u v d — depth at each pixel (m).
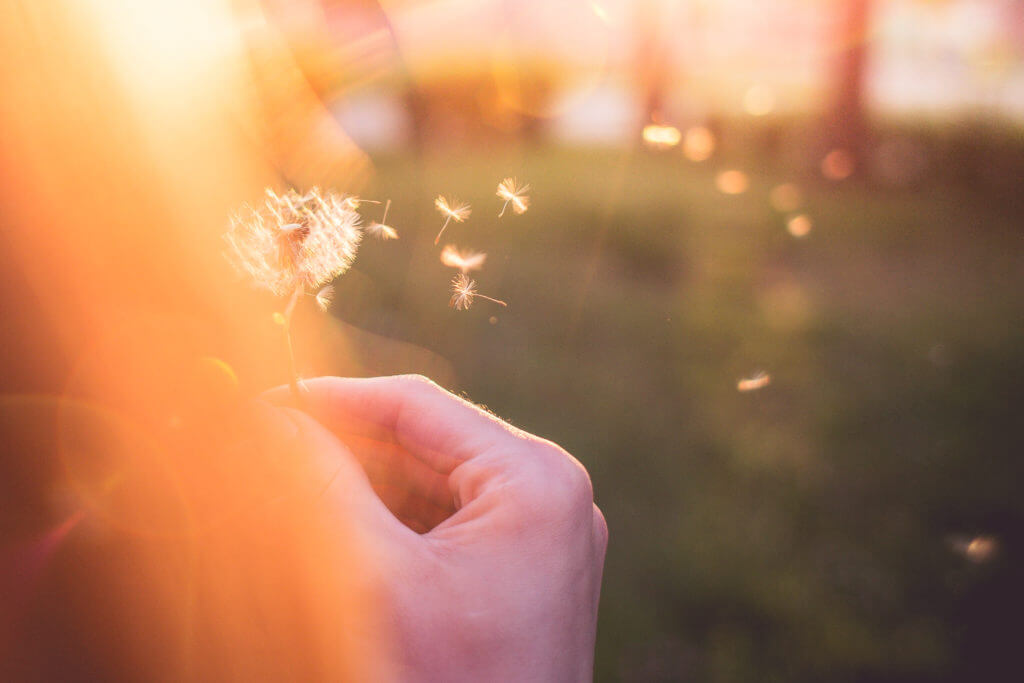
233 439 0.77
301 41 5.21
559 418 3.97
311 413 1.15
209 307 0.78
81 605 0.70
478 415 1.14
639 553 3.04
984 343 5.11
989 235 7.88
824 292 6.05
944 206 8.88
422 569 0.90
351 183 5.65
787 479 3.54
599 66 12.81
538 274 5.73
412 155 9.39
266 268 0.90
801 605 2.78
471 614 0.92
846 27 10.77
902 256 7.18
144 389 0.71
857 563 3.01
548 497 1.00
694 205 8.00
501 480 1.01
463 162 9.69
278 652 0.79
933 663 2.54
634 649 2.60
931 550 3.07
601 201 7.48
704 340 4.98
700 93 12.88
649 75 12.31
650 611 2.75
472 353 4.50
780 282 6.28
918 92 12.31
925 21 13.69
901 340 5.20
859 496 3.44
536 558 0.97
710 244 6.71
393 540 0.90
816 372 4.64
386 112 10.27
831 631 2.67
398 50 9.71
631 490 3.44
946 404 4.28
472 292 1.10
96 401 0.69
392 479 1.18
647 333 5.02
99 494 0.70
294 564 0.80
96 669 0.70
